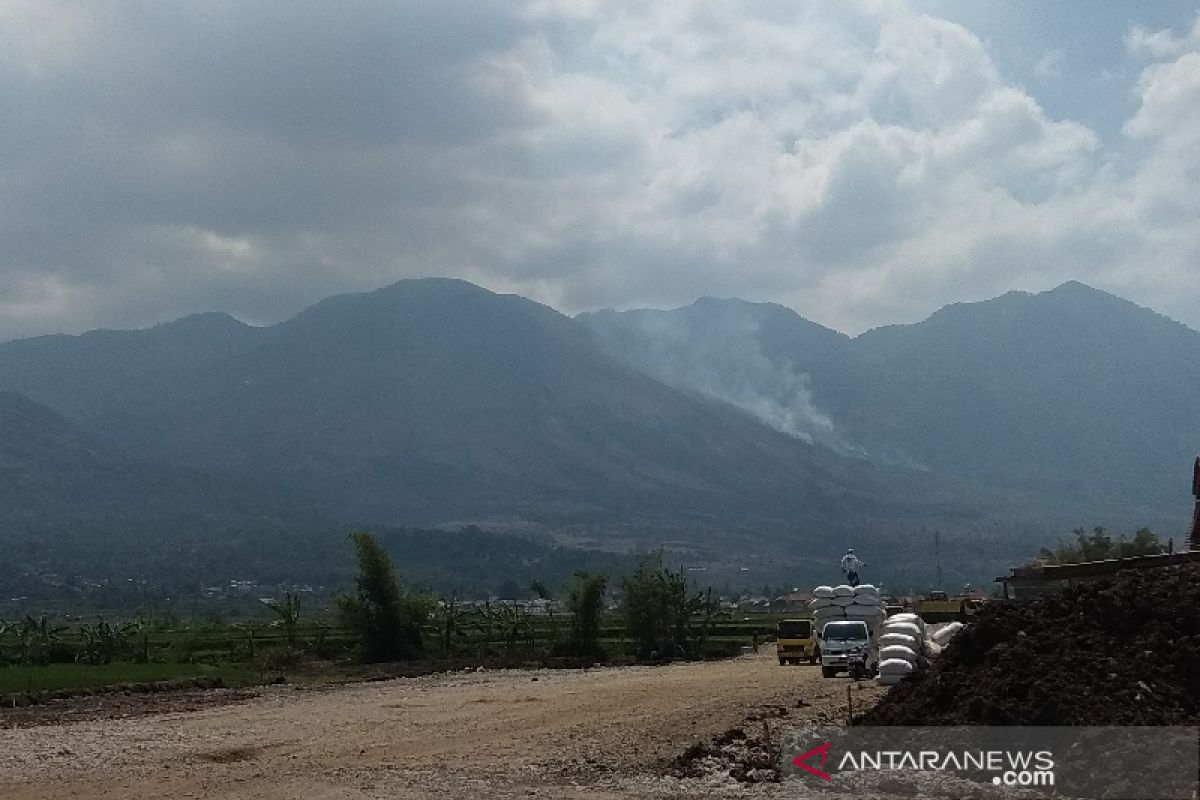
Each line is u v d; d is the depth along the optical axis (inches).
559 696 1439.5
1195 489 1891.0
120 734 1183.6
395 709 1384.1
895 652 1222.3
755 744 909.8
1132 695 739.4
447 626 2962.6
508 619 3184.1
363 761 953.5
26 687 1717.5
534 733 1072.8
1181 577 899.4
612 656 2906.0
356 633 2802.7
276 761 968.9
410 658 2738.7
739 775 812.0
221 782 870.4
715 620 3865.7
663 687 1487.5
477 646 3021.7
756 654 2977.4
